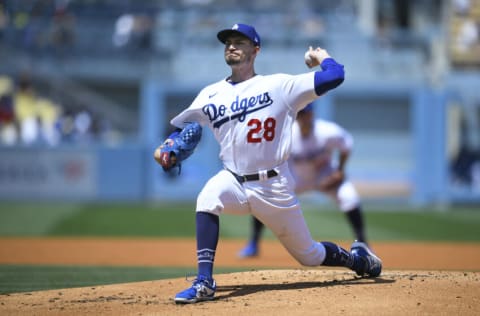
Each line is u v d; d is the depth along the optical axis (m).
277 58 74.00
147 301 17.30
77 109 72.50
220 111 17.25
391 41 75.69
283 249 35.28
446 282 18.64
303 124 30.25
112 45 76.06
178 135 17.61
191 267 27.73
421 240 40.59
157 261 30.03
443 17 75.94
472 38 69.19
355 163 66.94
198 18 79.69
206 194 17.08
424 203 65.94
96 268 27.22
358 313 15.09
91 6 79.56
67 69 72.94
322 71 16.98
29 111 69.56
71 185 64.44
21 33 74.50
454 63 69.50
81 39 76.19
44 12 78.25
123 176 65.00
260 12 82.88
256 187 17.19
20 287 21.94
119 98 74.88
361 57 74.69
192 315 15.26
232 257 31.47
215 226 17.09
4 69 72.12
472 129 67.50
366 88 66.69
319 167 31.22
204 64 74.31
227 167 17.44
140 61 73.94
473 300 16.33
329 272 21.05
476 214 58.44
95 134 69.19
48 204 61.66
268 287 18.55
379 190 66.62
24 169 63.94
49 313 16.12
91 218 51.06
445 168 65.50
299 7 85.12
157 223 48.66
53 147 64.12
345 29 81.44
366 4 82.44
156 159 17.59
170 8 80.94
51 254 32.50
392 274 20.77
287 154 17.27
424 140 65.88
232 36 17.25
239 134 17.06
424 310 15.35
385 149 67.19
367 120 67.19
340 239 39.66
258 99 17.02
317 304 15.98
